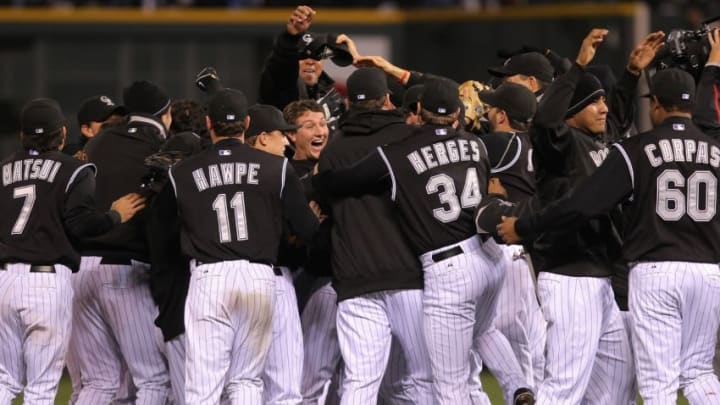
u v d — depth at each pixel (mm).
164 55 57188
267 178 27922
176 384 29312
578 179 28125
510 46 53562
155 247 28719
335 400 32156
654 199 26500
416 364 28406
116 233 30125
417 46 55875
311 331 30594
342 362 31703
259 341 27828
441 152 27547
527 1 57938
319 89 35406
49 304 28531
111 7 59094
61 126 29484
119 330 30359
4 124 57062
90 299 30422
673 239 26500
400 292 27766
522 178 30156
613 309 28547
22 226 28578
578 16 52406
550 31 52875
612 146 26797
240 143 28328
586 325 27844
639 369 26969
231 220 27609
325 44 33812
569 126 28719
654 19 52531
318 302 30406
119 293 30203
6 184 28906
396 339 29906
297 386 29188
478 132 33844
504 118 30516
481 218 26969
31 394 28672
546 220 26312
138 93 31875
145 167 31094
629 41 51781
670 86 26906
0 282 28609
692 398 27000
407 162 27406
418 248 27531
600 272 27984
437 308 27406
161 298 29000
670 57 30828
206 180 27844
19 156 29188
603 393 29109
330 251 28672
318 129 31078
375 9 58750
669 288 26406
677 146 26609
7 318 28641
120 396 31750
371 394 27906
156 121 31734
